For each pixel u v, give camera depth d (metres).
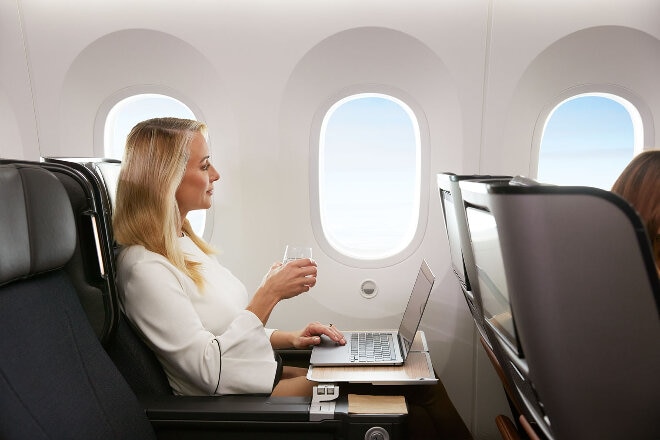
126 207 1.45
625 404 0.77
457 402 2.34
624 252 0.71
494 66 2.10
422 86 2.16
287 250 1.62
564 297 0.74
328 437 1.25
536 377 0.80
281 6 2.09
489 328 1.30
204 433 1.27
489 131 2.14
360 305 2.30
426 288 1.60
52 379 1.00
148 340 1.37
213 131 2.19
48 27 2.12
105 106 2.19
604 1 2.04
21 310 1.00
